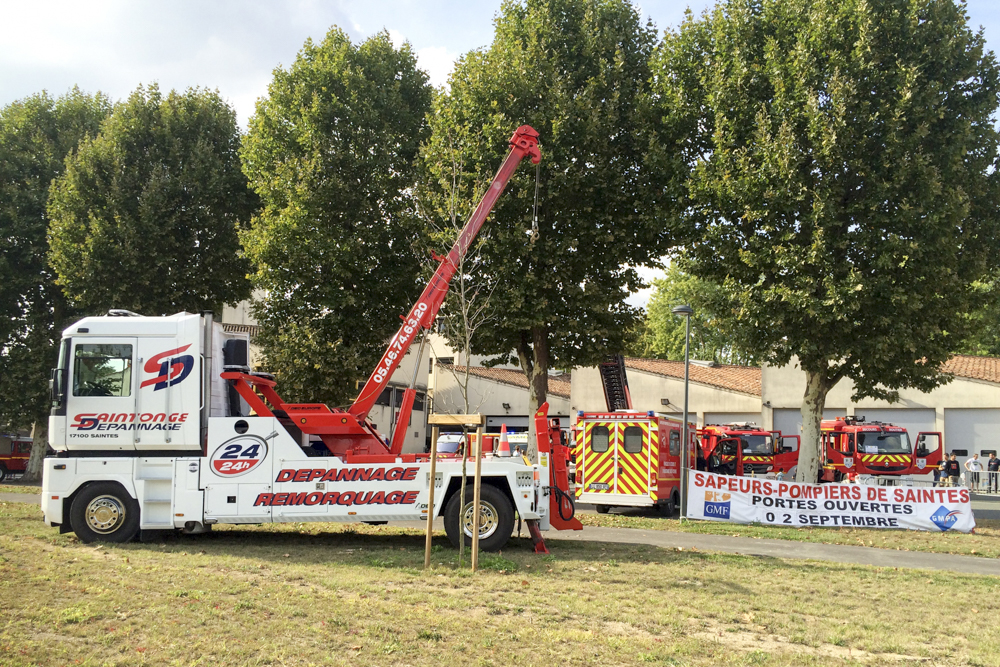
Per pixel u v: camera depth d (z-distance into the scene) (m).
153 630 6.18
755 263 18.84
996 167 19.23
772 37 19.66
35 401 27.88
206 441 11.44
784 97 18.66
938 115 17.67
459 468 11.12
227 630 6.26
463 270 18.38
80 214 25.84
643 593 8.46
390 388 36.78
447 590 8.26
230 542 11.77
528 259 21.08
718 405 37.09
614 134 20.97
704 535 15.24
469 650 6.00
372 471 11.22
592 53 21.36
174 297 26.14
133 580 8.12
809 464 20.31
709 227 19.66
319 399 23.17
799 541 14.72
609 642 6.35
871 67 17.83
